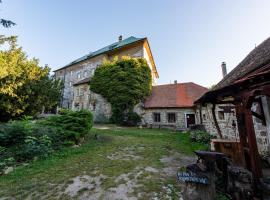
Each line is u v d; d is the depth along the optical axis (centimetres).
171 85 2316
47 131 784
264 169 462
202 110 1395
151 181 445
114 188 411
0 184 440
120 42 3153
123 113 2120
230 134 866
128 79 2155
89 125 984
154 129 1795
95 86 2405
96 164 587
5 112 1148
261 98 559
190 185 331
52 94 1661
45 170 530
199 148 838
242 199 328
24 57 1248
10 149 625
